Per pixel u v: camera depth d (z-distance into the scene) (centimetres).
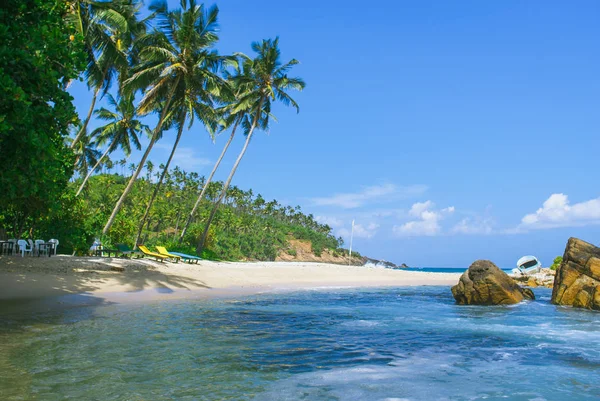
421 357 687
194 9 2898
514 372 602
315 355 683
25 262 1648
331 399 470
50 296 1244
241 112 3928
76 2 2248
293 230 15675
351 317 1130
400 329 953
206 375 548
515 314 1242
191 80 2897
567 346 785
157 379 520
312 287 2183
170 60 2803
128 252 2428
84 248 2430
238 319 1041
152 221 9319
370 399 474
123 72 2983
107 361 594
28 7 911
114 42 2769
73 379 505
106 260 1984
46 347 669
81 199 2591
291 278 2467
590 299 1395
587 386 537
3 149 867
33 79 860
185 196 11838
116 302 1273
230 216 12019
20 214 2180
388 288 2261
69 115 984
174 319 1003
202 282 1927
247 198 15062
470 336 879
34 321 903
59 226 2359
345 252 16838
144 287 1609
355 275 2881
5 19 845
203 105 3319
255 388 500
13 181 890
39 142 827
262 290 1909
